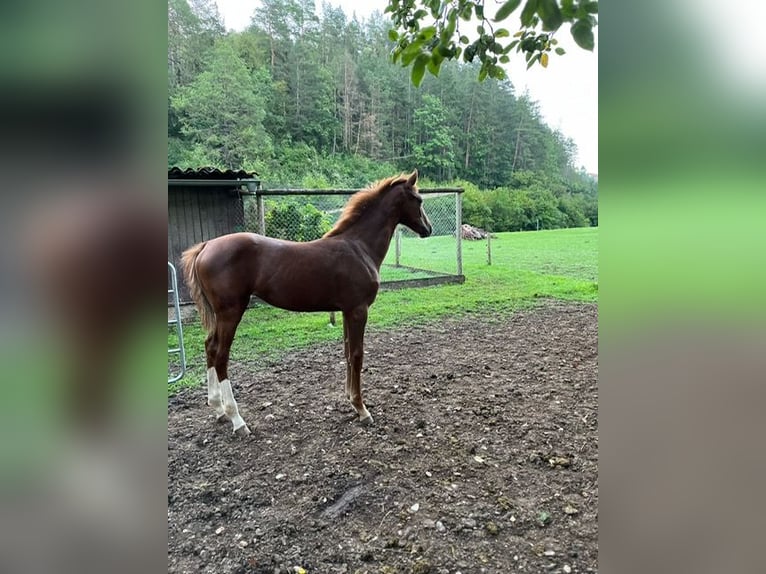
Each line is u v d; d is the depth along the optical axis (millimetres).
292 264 2684
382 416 2861
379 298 6688
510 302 6438
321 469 2254
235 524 1857
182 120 23391
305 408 3018
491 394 3205
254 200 6664
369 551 1681
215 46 24656
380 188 3006
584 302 6434
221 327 2639
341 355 4219
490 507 1921
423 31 2062
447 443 2492
